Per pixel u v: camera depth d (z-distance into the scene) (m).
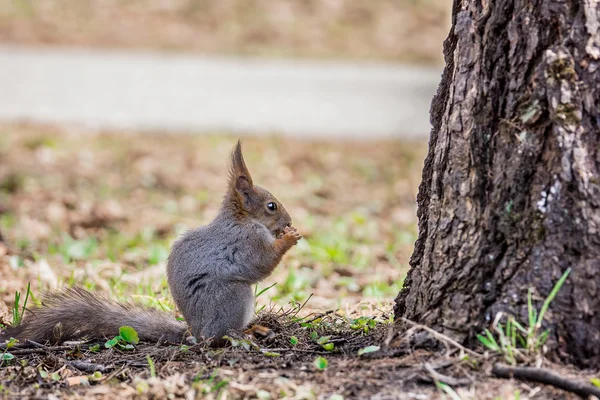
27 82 32.16
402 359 8.06
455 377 7.66
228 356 8.68
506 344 7.75
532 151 7.95
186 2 43.88
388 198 21.53
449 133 8.41
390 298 12.11
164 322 9.72
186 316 9.48
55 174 21.42
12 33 38.72
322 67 37.38
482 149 8.20
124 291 12.36
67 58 36.34
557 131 7.86
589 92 7.86
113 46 38.72
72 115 28.42
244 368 8.30
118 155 23.94
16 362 9.03
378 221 18.89
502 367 7.59
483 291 8.05
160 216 18.44
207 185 21.70
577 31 7.91
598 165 7.81
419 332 8.27
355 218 18.11
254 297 9.95
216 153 25.03
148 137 26.52
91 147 24.64
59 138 25.23
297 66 37.38
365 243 16.44
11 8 41.38
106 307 9.88
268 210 10.14
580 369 7.66
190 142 26.17
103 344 9.52
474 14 8.38
